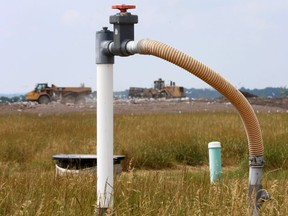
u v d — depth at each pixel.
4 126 24.75
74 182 8.48
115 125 24.72
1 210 7.38
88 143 19.27
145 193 7.56
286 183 8.14
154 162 16.94
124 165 16.48
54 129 23.22
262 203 6.12
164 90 65.62
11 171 12.80
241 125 23.02
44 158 17.34
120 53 5.77
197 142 18.38
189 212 6.82
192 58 5.29
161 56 5.34
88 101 60.62
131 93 65.81
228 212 6.72
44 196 7.44
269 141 17.67
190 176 10.11
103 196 5.96
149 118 30.16
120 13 5.76
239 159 17.59
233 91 5.38
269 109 42.94
